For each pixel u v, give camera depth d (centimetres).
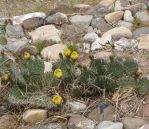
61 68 430
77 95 421
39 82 433
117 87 420
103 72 422
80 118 399
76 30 554
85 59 481
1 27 537
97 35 529
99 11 586
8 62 451
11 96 417
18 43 528
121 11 568
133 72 425
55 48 500
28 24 567
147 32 524
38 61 438
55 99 399
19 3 630
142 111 404
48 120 405
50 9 613
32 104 413
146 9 579
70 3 623
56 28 559
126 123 389
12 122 409
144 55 479
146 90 415
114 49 489
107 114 401
